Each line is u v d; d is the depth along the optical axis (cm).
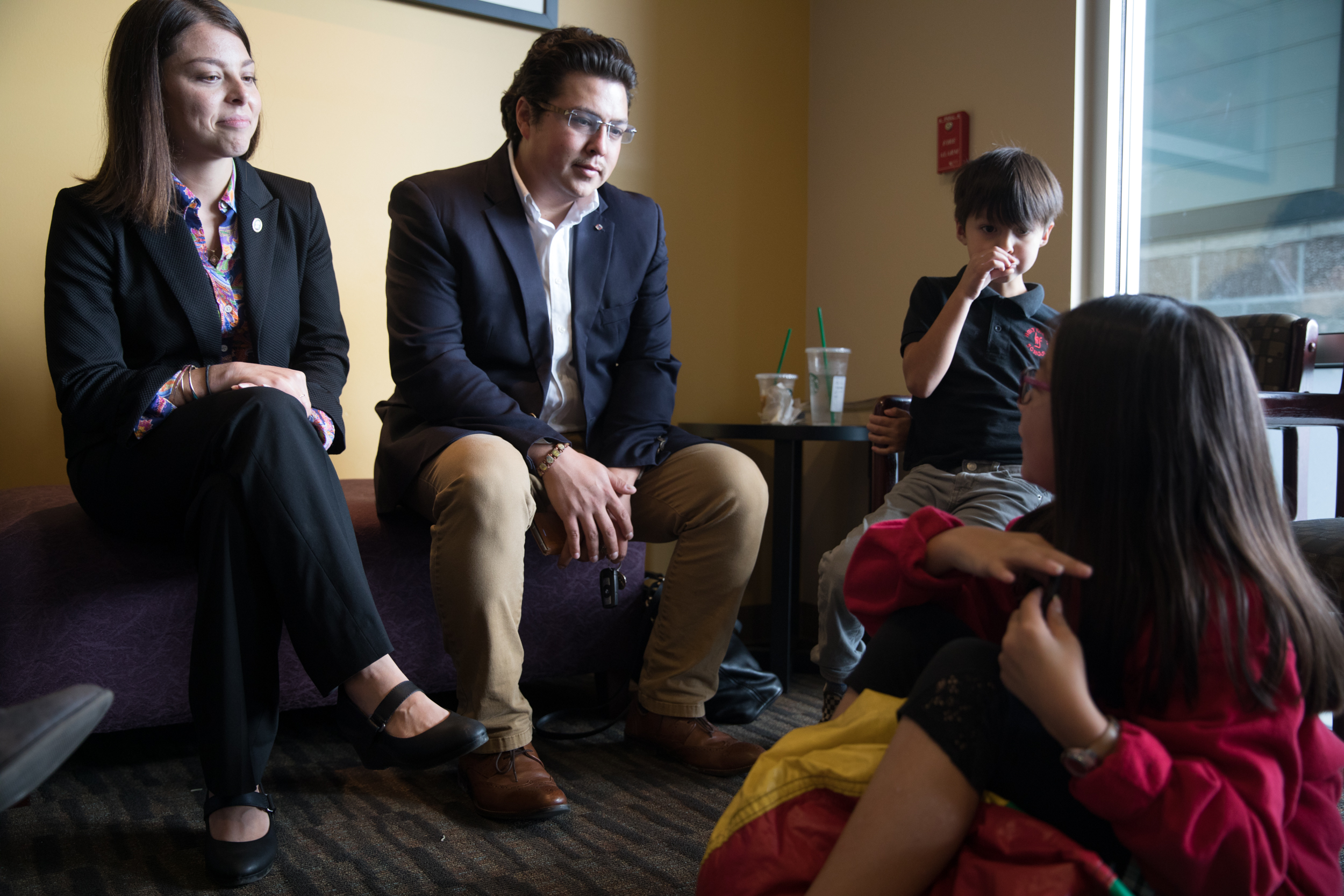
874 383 265
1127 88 220
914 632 91
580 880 119
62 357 139
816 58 284
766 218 280
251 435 123
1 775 56
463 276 168
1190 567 76
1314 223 195
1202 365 78
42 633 144
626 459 167
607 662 186
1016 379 177
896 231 257
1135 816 70
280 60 213
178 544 150
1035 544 80
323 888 116
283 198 164
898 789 74
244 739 121
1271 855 70
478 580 141
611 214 181
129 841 128
